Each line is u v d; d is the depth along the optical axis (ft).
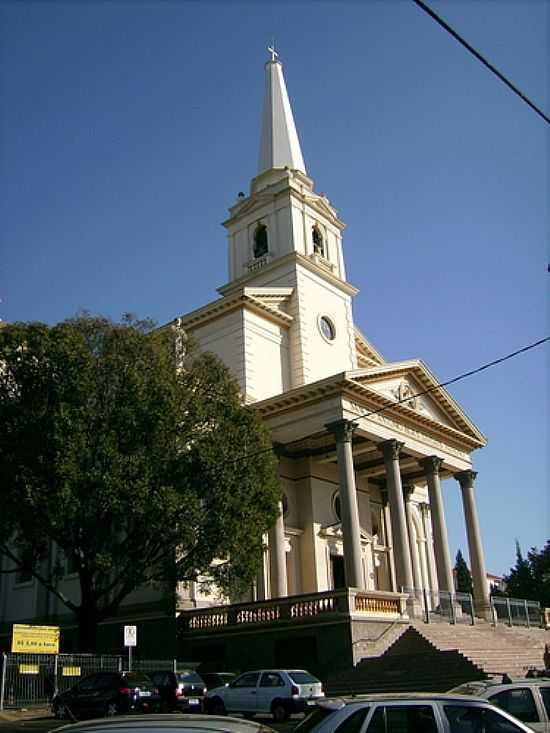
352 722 26.61
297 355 143.84
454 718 26.96
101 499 85.81
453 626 106.42
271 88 181.98
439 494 130.62
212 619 105.81
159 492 88.38
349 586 105.09
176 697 74.84
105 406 91.86
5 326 95.30
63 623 127.65
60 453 85.76
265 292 142.61
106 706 73.00
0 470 87.56
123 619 116.06
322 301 154.40
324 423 115.75
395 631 96.78
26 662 86.33
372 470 141.08
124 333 96.02
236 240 166.61
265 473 98.78
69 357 90.58
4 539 92.32
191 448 93.40
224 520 91.81
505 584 250.78
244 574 94.84
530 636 123.03
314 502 131.44
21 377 91.25
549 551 238.07
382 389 124.47
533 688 37.70
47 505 85.46
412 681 83.92
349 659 89.81
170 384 93.81
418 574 147.43
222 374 102.22
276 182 163.02
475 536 137.08
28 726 69.56
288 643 96.73
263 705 71.46
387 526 147.54
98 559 87.25
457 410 139.85
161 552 96.12
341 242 170.71
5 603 140.05
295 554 128.67
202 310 142.20
